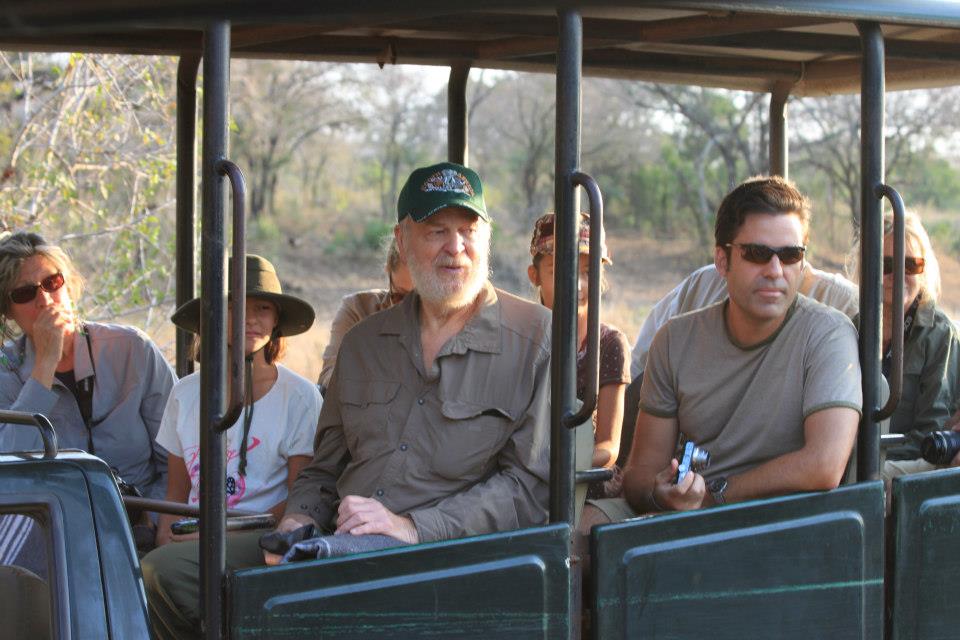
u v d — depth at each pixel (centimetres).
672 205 2795
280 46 498
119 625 310
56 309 508
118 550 315
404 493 398
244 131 2650
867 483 381
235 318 310
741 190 415
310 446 487
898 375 378
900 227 376
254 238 2791
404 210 408
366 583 322
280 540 376
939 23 380
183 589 393
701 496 394
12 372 529
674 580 352
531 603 336
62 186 1093
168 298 1129
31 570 328
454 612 329
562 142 338
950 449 409
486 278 413
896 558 383
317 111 2884
